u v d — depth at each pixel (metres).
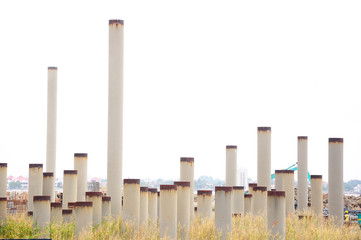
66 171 41.22
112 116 40.41
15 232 34.72
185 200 34.00
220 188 32.69
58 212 35.88
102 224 35.53
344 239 36.78
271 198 32.94
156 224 35.50
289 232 35.06
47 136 55.94
